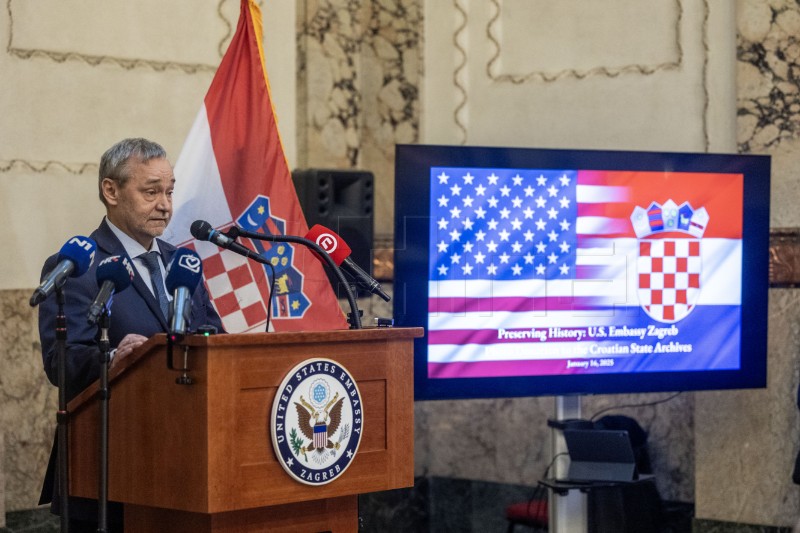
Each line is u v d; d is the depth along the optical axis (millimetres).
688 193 4824
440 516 6152
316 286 3812
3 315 4676
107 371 2494
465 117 6062
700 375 4855
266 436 2396
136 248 3166
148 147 3148
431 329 4566
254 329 3730
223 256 3703
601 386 4750
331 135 5836
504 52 5984
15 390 4684
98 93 4992
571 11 5824
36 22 4816
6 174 4711
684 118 5555
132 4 5094
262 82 3773
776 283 5184
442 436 6148
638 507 5254
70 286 2967
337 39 5879
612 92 5727
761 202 4895
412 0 6137
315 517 2594
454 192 4578
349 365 2537
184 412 2369
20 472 4676
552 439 4902
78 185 4914
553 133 5863
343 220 5363
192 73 5277
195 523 2461
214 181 3705
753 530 5250
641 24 5660
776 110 5219
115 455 2531
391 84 6156
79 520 2875
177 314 2361
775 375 5203
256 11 3805
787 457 5191
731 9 5434
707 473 5336
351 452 2512
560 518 4812
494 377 4637
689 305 4836
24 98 4777
